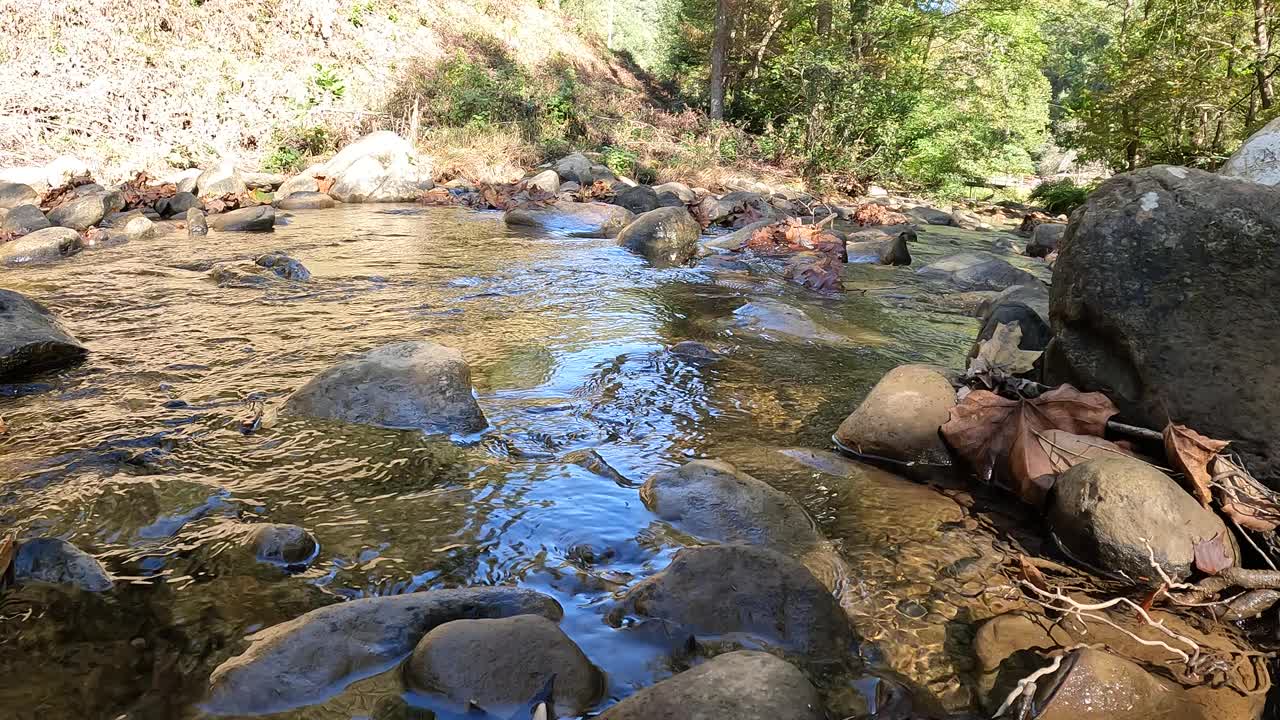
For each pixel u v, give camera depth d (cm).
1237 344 297
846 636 223
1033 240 1098
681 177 1828
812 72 2159
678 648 215
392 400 364
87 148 1362
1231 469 280
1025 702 196
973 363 414
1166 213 318
